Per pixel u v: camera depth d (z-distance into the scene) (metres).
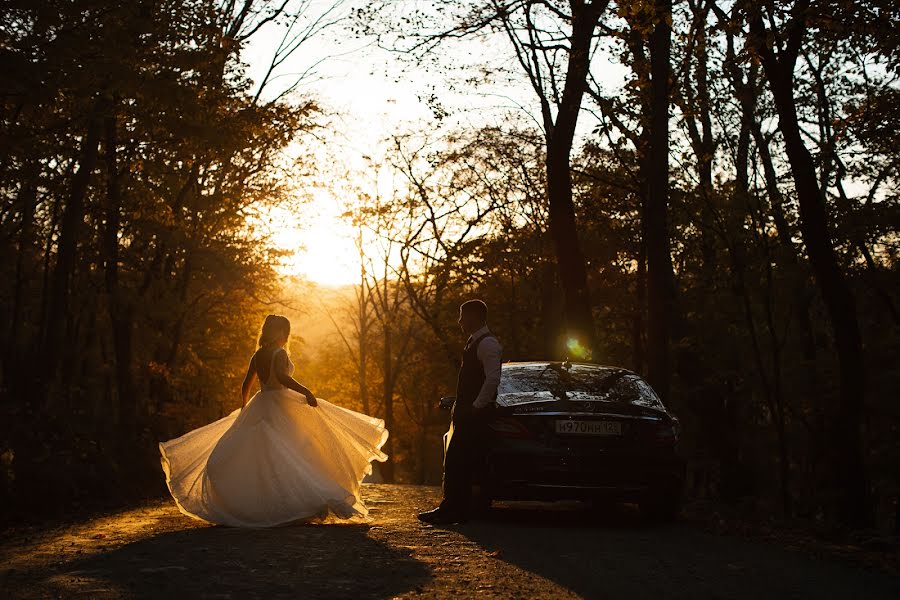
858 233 17.83
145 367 24.69
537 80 19.67
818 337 22.75
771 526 9.99
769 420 24.45
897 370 20.27
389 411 48.44
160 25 14.50
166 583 5.58
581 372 10.52
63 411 15.48
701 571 6.71
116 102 16.05
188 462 8.91
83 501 12.60
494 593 5.59
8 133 14.60
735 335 22.27
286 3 23.12
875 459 20.00
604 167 24.88
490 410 9.45
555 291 31.31
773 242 20.33
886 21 12.31
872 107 16.45
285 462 8.66
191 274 29.41
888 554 7.85
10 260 23.06
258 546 7.14
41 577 5.85
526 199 30.45
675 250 23.33
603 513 11.10
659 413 9.80
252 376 9.05
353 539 7.68
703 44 13.55
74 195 17.27
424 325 45.22
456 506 9.30
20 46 12.46
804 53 16.50
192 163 21.42
